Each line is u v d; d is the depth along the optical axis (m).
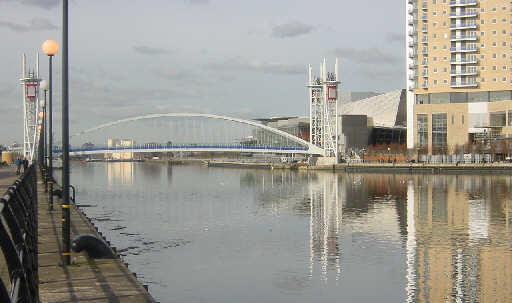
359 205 81.88
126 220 66.31
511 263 40.91
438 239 50.97
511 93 165.50
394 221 63.69
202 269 40.16
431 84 173.25
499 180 128.88
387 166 169.62
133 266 41.19
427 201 85.38
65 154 22.58
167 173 198.75
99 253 24.00
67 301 17.64
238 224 62.84
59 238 29.27
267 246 48.69
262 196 99.81
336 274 38.44
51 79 36.03
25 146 163.12
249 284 36.03
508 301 31.91
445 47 170.75
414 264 41.00
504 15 165.62
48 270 21.64
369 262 41.97
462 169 154.88
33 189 30.09
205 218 68.44
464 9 168.62
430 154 172.50
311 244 49.38
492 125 166.62
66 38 22.02
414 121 176.62
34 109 161.88
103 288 19.14
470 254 44.22
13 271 9.47
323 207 80.31
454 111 170.88
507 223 60.81
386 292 34.09
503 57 166.12
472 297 32.84
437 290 34.31
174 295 33.72
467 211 72.25
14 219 12.31
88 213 73.88
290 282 36.56
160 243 50.38
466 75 169.12
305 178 154.25
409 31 182.12
